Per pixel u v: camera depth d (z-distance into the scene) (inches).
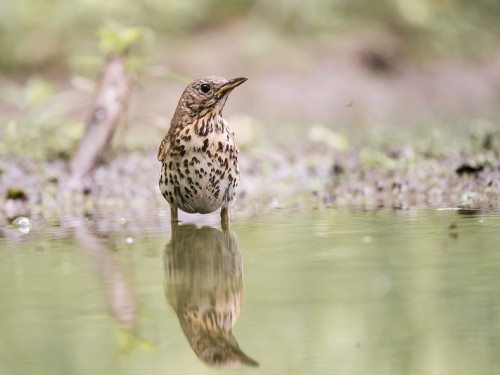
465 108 1051.3
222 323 247.8
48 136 738.8
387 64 1145.4
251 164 630.5
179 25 1136.8
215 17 1182.3
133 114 930.7
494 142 649.0
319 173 593.6
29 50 1088.2
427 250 330.0
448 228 378.6
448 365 211.2
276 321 247.8
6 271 322.0
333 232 380.5
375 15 1205.1
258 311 256.8
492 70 1190.3
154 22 1122.0
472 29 1229.7
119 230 411.8
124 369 216.5
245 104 1036.5
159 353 228.7
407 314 246.4
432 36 1203.2
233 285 287.9
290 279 292.8
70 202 522.3
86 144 600.1
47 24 1099.9
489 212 421.7
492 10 1289.4
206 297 275.7
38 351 229.3
